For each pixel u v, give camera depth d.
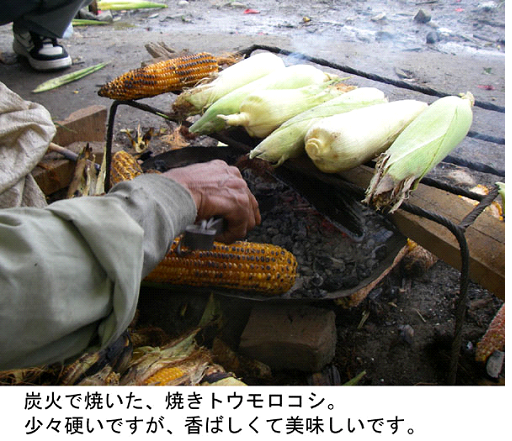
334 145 1.55
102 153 2.96
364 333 2.03
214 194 1.22
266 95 1.79
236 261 1.84
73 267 0.88
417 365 1.89
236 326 2.04
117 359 1.60
